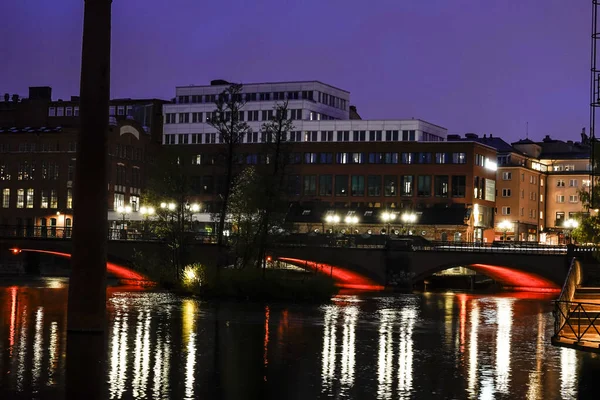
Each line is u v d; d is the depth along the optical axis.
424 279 141.25
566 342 43.28
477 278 147.62
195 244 110.44
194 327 68.50
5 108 182.50
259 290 95.94
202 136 180.25
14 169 165.25
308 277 104.06
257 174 101.88
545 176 190.25
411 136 171.12
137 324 69.12
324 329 70.44
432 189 163.00
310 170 169.25
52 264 150.38
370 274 130.88
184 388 45.47
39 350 54.41
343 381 48.22
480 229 166.62
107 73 55.22
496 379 49.53
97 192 55.97
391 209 164.25
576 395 45.56
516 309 94.88
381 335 67.75
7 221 165.12
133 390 44.66
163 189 108.81
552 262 123.06
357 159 167.00
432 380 49.00
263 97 182.25
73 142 162.25
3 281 122.50
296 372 50.53
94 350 54.84
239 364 52.47
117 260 117.56
